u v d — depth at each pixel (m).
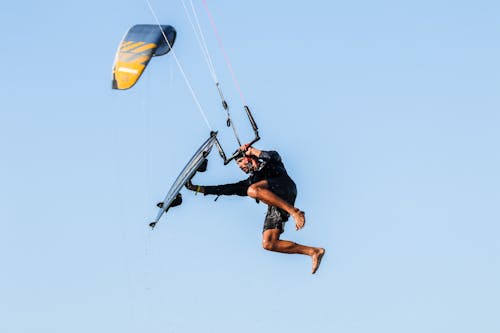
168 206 66.06
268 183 66.25
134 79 66.38
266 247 66.62
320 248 66.75
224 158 66.50
